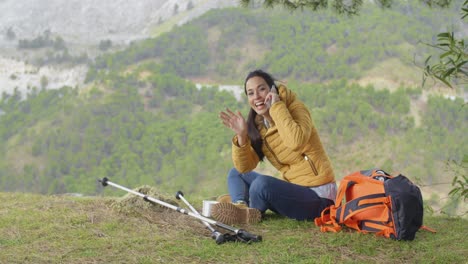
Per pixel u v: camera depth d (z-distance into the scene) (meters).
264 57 90.62
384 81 77.69
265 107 2.97
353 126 68.88
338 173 63.94
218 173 63.03
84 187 64.31
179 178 63.19
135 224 2.95
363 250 2.50
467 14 2.26
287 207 3.04
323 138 68.00
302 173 3.05
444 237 2.82
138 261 2.29
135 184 64.62
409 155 62.47
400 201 2.63
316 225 2.97
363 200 2.77
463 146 61.94
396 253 2.46
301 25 96.88
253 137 3.06
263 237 2.74
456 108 66.75
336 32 90.69
